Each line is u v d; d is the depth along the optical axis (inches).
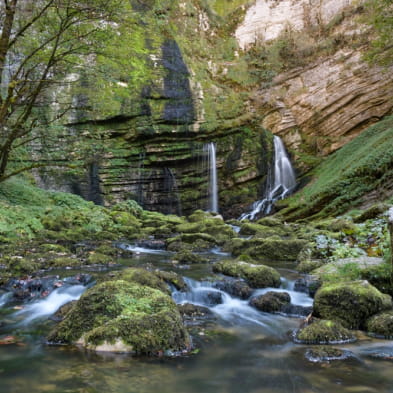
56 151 488.7
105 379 111.2
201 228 535.5
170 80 846.5
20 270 256.4
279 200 826.2
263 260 338.3
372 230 298.8
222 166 872.9
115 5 285.4
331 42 935.7
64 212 515.8
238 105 927.7
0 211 419.5
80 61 359.3
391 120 792.9
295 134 943.7
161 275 223.5
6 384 107.0
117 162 748.6
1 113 287.0
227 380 113.7
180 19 978.7
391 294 193.2
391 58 816.3
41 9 303.6
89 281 236.2
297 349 141.6
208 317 185.3
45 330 158.1
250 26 1061.1
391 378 115.4
